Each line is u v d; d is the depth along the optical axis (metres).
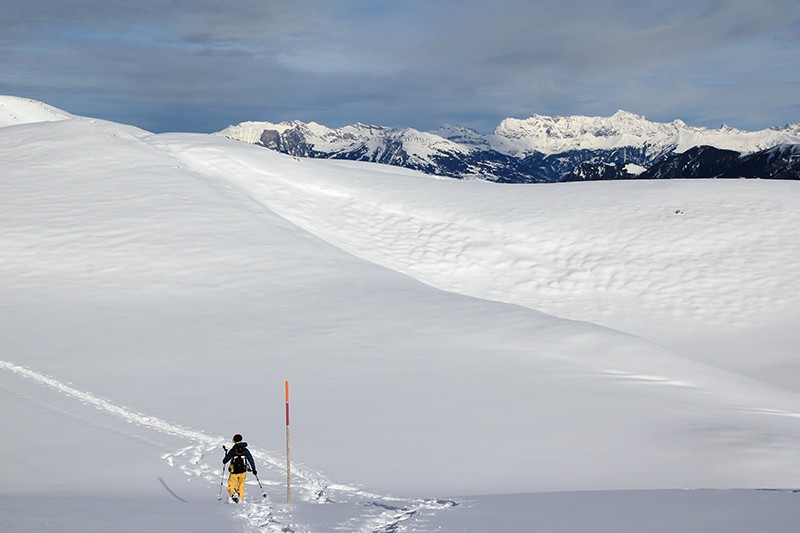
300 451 15.99
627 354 24.95
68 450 15.82
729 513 9.70
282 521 10.66
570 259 40.16
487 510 10.98
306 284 32.16
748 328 33.44
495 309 29.75
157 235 36.16
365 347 24.83
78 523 9.20
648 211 44.62
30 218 37.06
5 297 29.22
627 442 17.09
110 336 25.45
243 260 34.31
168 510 11.13
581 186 51.03
